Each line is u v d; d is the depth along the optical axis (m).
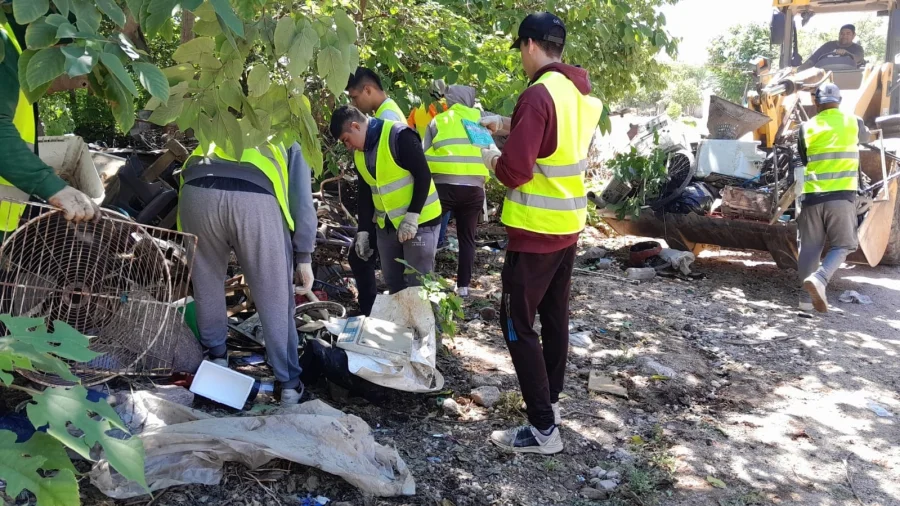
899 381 4.80
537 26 3.33
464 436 3.61
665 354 5.04
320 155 3.15
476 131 5.21
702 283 7.07
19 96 2.74
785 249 6.87
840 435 4.00
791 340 5.52
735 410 4.27
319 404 3.25
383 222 4.45
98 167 4.64
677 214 7.36
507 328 3.45
